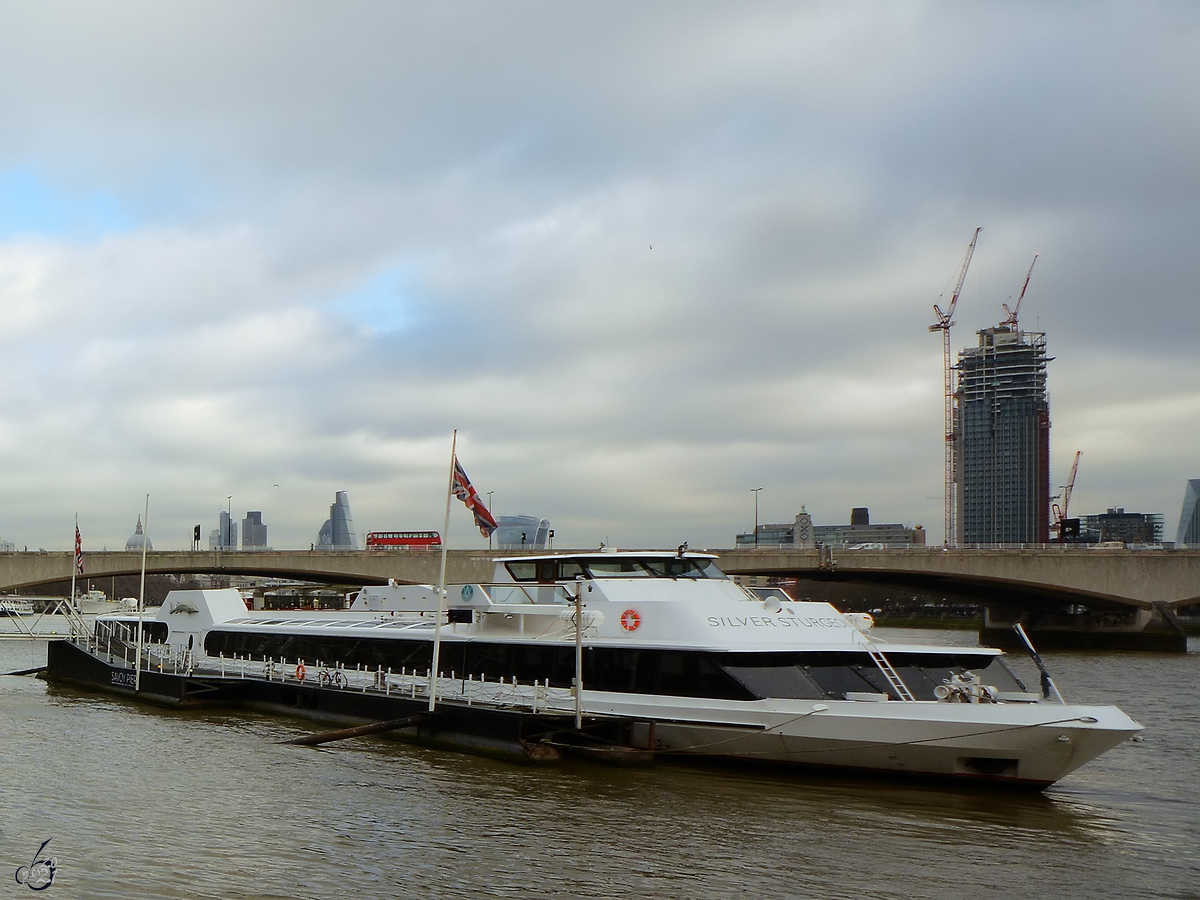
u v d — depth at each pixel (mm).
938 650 37219
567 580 42594
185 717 50281
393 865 25453
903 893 24000
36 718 49938
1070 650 117438
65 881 23984
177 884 23922
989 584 117125
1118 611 123875
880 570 113688
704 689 35438
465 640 43719
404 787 33594
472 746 38812
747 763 35219
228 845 27000
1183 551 116125
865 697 34156
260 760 38344
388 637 48000
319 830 28500
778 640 36781
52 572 108625
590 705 38312
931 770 32781
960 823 29562
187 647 60594
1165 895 24141
